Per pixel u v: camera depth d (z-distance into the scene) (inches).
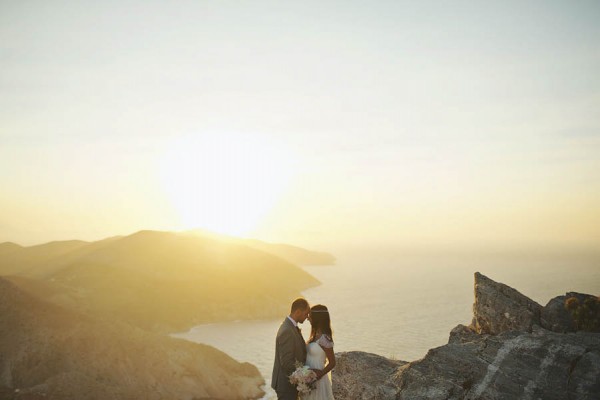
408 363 423.5
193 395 2684.5
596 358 344.5
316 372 320.8
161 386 2613.2
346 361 452.1
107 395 2346.2
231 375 3166.8
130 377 2554.1
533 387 343.0
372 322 6742.1
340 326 6417.3
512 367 365.7
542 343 374.3
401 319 7007.9
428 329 6215.6
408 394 384.2
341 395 433.7
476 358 390.0
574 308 455.2
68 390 2277.3
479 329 510.3
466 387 368.8
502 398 344.8
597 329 439.5
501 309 493.0
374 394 404.8
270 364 4224.9
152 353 2805.1
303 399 330.0
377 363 442.9
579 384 331.9
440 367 393.7
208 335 5615.2
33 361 2433.6
